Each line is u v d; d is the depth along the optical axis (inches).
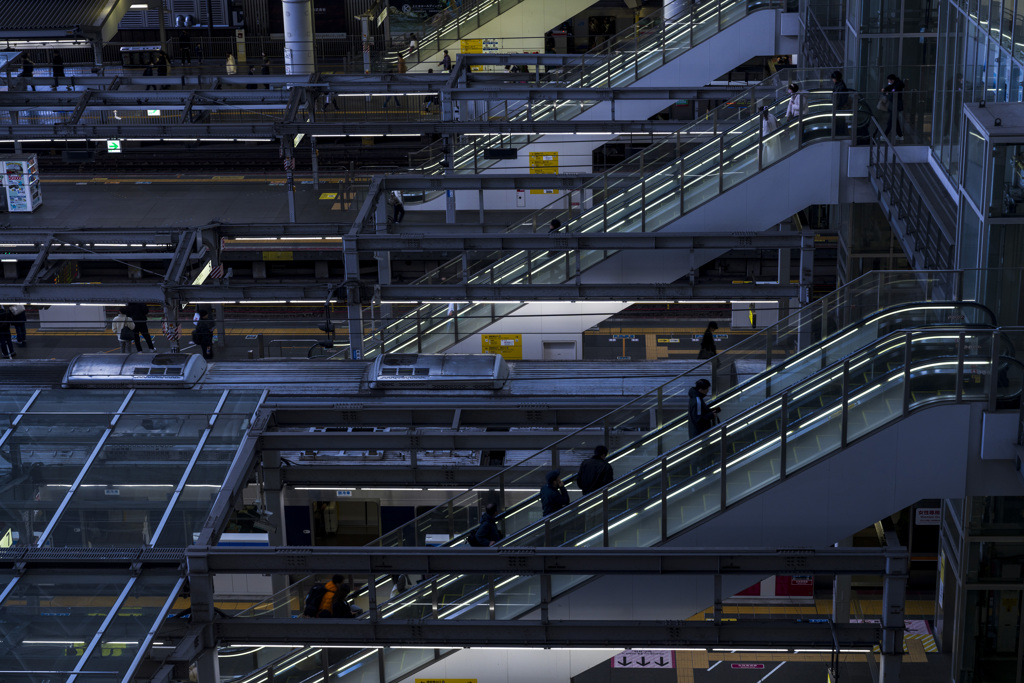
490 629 708.0
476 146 1694.1
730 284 1151.6
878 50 1239.5
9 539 746.8
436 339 1291.8
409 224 1401.3
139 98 1823.3
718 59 1619.1
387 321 1269.7
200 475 821.9
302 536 1079.0
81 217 1891.0
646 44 1637.6
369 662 791.1
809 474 756.0
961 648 951.6
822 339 796.6
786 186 1182.3
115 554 717.3
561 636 705.0
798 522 764.0
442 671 798.5
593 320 1282.0
